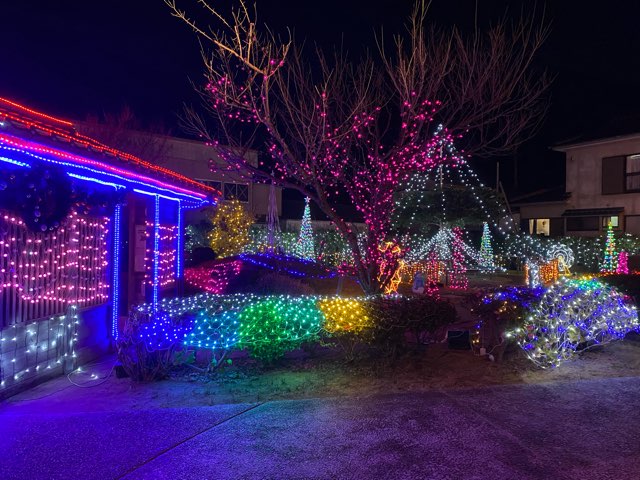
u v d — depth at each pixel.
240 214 20.33
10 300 5.40
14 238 5.45
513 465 3.73
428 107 9.16
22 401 5.24
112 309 7.55
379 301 6.51
